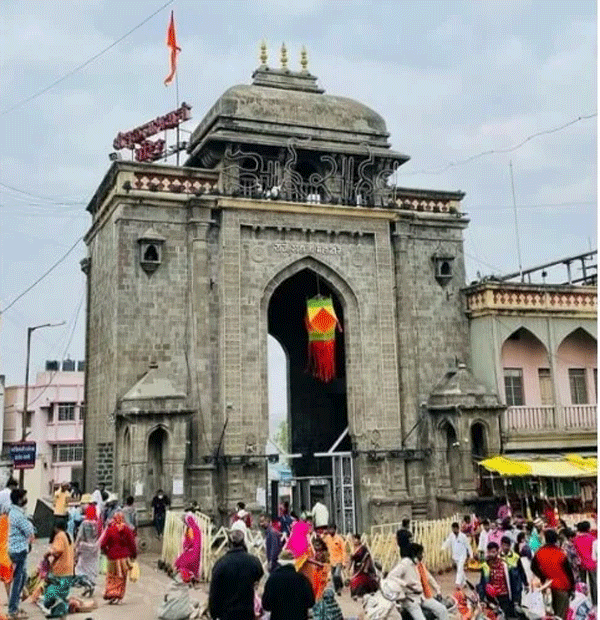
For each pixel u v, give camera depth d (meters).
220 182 30.50
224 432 28.11
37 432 65.25
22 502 14.55
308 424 38.97
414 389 31.77
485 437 30.95
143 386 26.97
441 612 12.89
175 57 35.72
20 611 14.41
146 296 28.61
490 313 32.66
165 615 14.95
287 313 39.84
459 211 34.97
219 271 29.61
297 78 34.91
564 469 29.36
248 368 29.16
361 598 17.28
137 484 25.81
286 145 31.39
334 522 30.42
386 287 32.03
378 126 33.88
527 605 15.43
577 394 35.09
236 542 10.58
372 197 32.84
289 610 10.08
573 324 34.44
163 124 36.56
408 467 31.06
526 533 21.45
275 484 32.47
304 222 31.06
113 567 16.64
